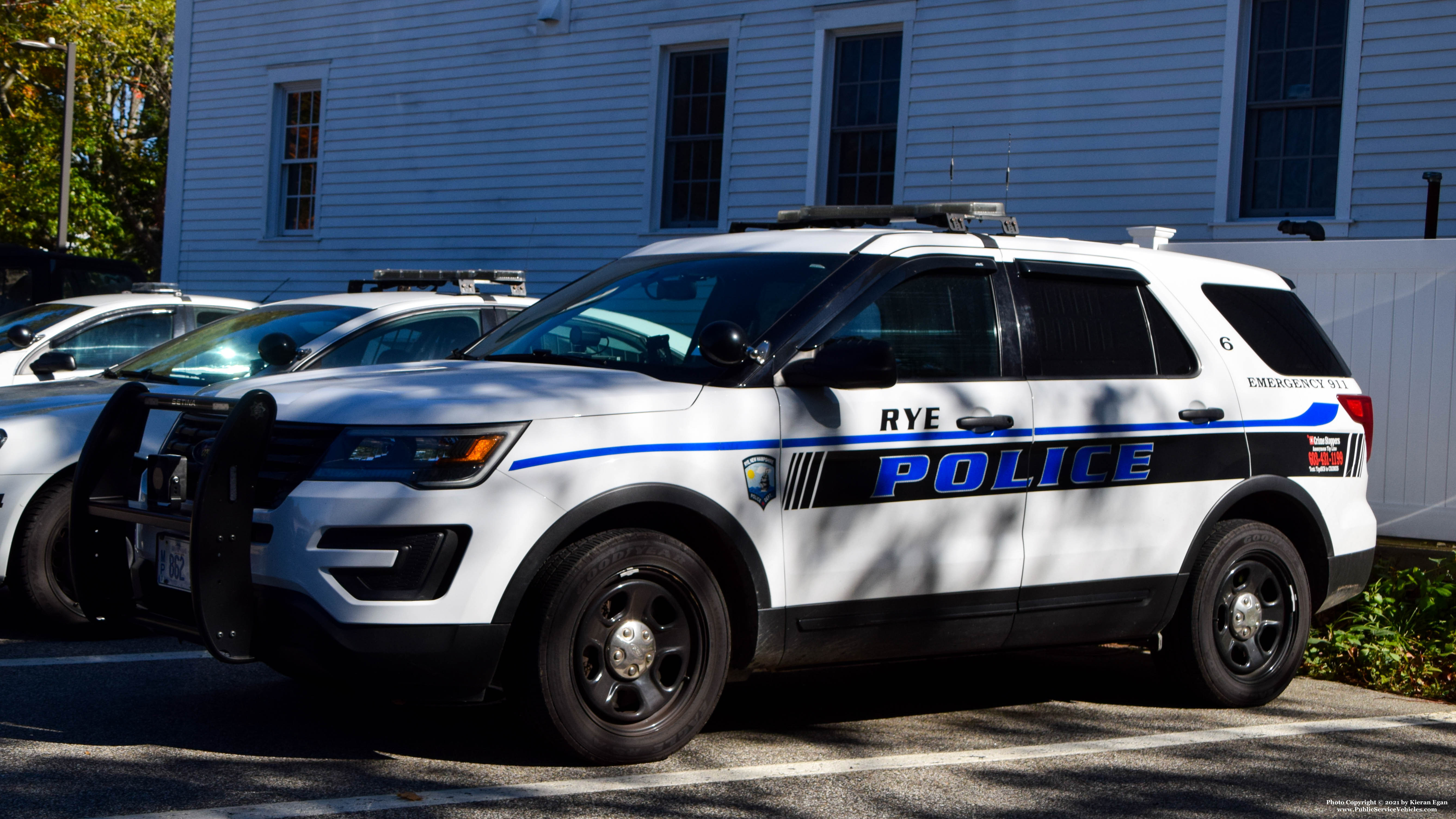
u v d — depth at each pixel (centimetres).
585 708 462
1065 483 549
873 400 509
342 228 1836
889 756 511
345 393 465
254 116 1944
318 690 581
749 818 428
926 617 520
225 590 443
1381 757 533
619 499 459
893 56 1387
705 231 1508
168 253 2050
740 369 492
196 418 495
